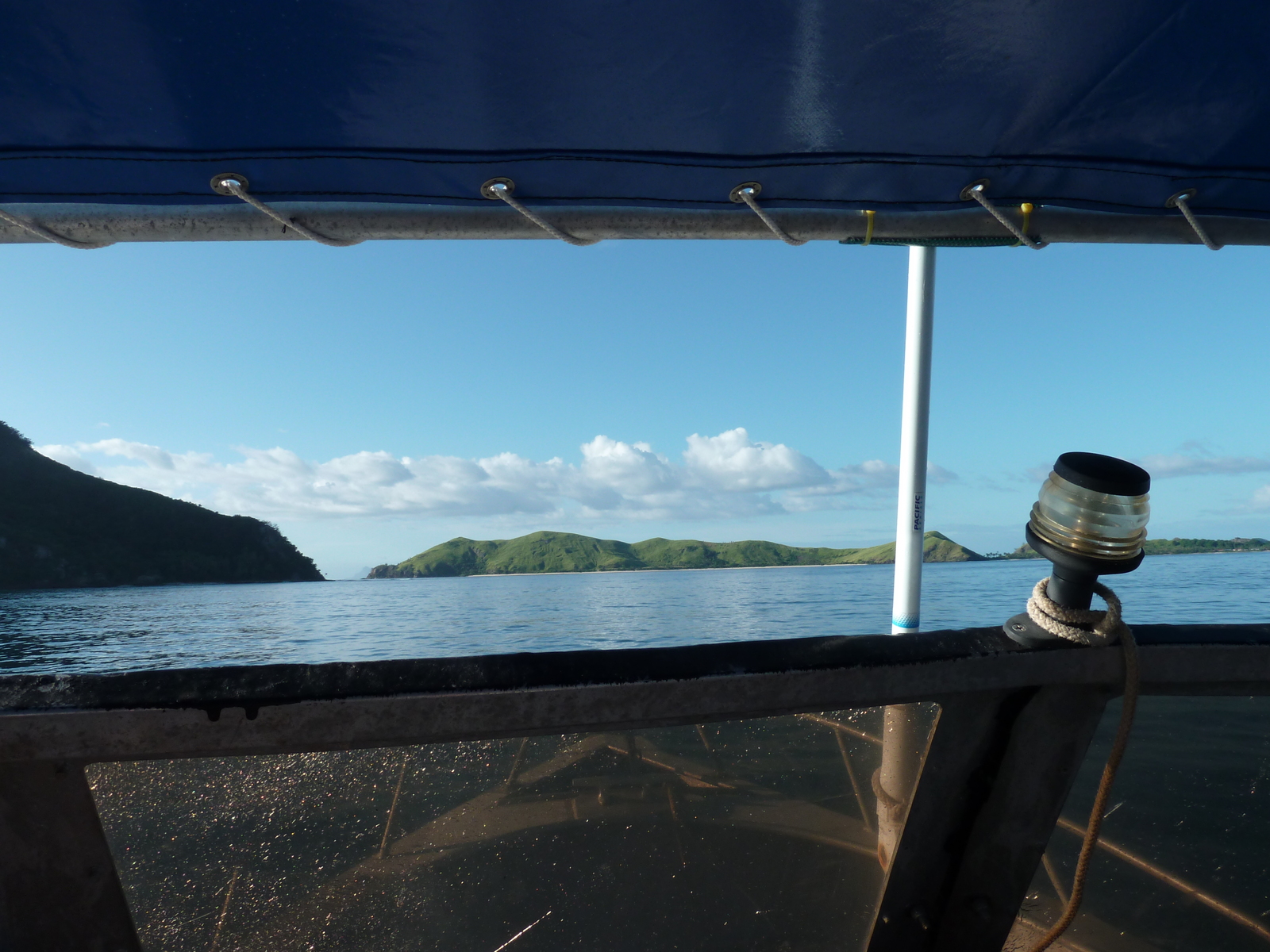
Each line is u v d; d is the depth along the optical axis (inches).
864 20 63.0
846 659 50.8
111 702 45.6
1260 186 81.2
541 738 54.1
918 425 203.3
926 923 58.2
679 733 54.8
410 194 77.9
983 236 87.0
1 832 47.2
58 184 73.9
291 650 1472.7
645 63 66.3
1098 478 49.8
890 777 54.8
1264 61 66.5
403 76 65.7
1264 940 57.2
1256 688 55.4
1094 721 54.7
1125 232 86.7
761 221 84.1
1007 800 55.8
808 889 55.8
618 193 79.7
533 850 54.3
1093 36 64.8
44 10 57.2
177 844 49.3
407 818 52.4
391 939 52.5
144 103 66.4
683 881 55.6
